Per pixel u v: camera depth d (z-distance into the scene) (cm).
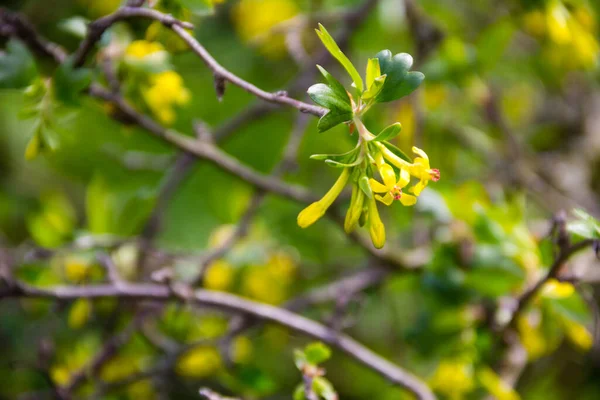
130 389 65
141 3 51
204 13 51
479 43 68
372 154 46
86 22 54
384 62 46
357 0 76
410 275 64
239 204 71
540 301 56
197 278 58
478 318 58
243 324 59
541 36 70
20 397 63
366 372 78
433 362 68
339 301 59
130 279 62
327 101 46
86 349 65
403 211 63
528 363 74
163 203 63
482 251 57
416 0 74
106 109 56
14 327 77
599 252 49
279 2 78
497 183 75
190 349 59
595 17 65
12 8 58
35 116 52
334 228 80
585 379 77
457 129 75
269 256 68
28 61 52
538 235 59
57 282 61
